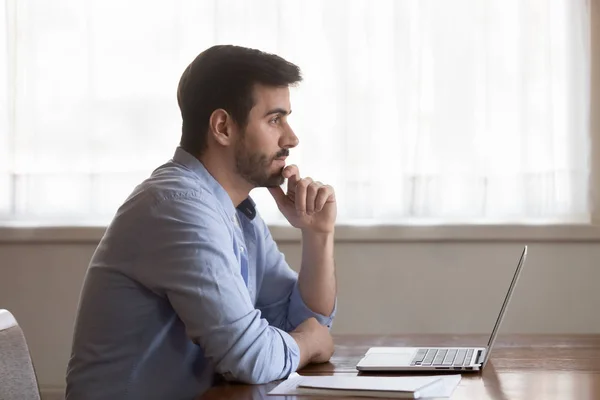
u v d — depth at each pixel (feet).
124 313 6.29
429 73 12.35
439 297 12.49
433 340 7.43
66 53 12.78
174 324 6.33
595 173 12.29
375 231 12.34
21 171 12.78
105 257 6.39
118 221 6.41
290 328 7.59
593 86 12.23
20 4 12.77
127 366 6.28
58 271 12.81
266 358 5.92
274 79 6.68
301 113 12.41
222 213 6.63
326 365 6.51
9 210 12.78
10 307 12.84
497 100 12.32
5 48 12.80
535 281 12.38
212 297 5.97
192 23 12.64
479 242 12.41
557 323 12.37
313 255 7.50
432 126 12.35
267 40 12.50
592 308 12.33
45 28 12.79
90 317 6.38
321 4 12.41
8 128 12.78
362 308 12.57
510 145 12.31
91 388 6.31
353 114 12.37
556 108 12.32
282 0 12.44
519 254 12.38
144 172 12.72
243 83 6.65
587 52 12.25
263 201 12.50
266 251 7.77
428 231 12.30
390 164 12.42
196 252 6.08
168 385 6.32
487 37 12.26
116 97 12.73
